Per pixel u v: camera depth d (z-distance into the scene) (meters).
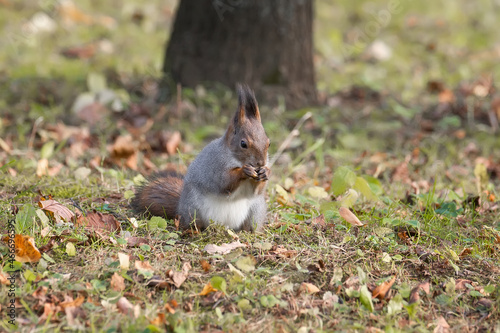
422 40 20.86
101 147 12.38
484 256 8.18
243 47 14.43
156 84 15.96
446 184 11.29
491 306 7.02
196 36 14.58
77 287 6.82
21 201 9.19
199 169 8.32
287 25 14.48
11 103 14.68
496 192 10.98
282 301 6.80
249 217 8.47
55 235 7.90
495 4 23.48
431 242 8.42
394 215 9.34
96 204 9.34
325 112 14.62
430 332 6.53
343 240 8.19
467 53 20.11
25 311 6.50
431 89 17.05
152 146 12.79
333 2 23.11
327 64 18.94
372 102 16.12
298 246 8.11
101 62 17.69
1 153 11.76
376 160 12.48
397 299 6.81
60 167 10.92
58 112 14.20
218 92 14.41
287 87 14.65
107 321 6.37
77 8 21.28
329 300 6.93
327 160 12.60
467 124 14.68
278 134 13.45
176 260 7.63
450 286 7.25
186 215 8.41
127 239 8.03
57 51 18.48
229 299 6.87
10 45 18.47
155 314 6.49
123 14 21.45
